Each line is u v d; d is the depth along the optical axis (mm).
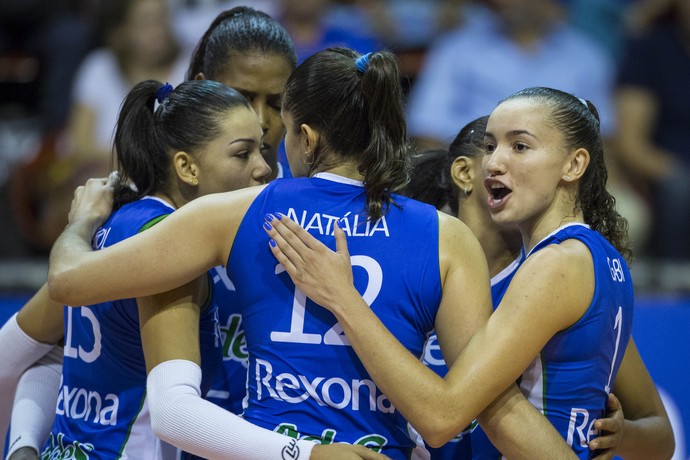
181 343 7707
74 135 18016
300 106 7664
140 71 18281
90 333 8266
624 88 18797
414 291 7418
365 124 7566
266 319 7523
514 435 7344
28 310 9039
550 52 19031
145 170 8500
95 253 7691
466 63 18859
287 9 18891
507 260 8961
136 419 8148
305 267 7277
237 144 8367
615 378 8398
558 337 7559
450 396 7082
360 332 7137
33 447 8648
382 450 7379
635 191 18469
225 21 9750
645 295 15492
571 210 7980
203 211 7598
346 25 19375
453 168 9008
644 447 8805
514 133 7781
